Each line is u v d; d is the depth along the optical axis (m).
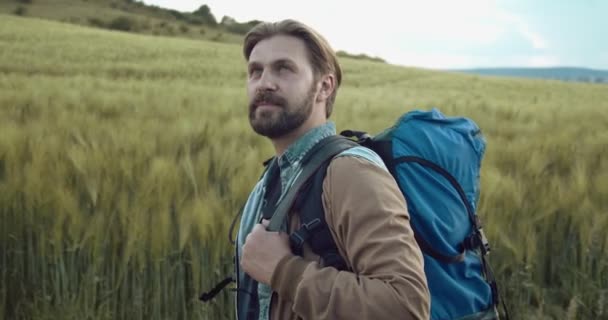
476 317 1.34
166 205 3.46
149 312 3.46
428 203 1.34
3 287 3.46
